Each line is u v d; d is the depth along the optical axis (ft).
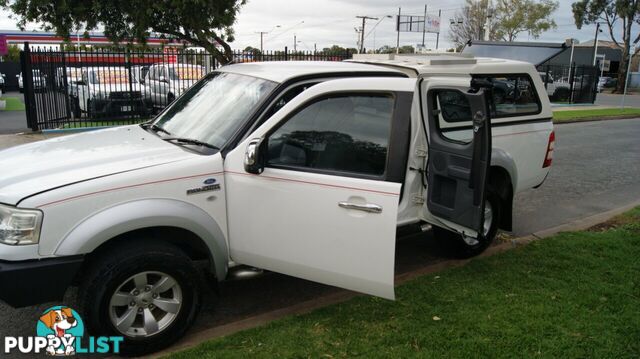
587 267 15.96
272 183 11.87
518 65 18.78
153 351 11.57
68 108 49.21
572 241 18.34
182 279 11.57
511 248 18.37
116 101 49.65
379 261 11.23
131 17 40.22
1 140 40.91
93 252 11.12
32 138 42.16
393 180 11.62
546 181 31.35
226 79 14.97
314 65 14.61
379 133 12.16
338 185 11.46
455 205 13.52
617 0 156.15
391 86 12.10
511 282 14.82
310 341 11.48
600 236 18.94
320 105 12.21
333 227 11.56
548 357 10.93
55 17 39.96
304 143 12.10
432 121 14.07
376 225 11.18
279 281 15.71
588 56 202.90
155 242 11.44
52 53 47.55
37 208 10.27
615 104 105.81
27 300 10.29
